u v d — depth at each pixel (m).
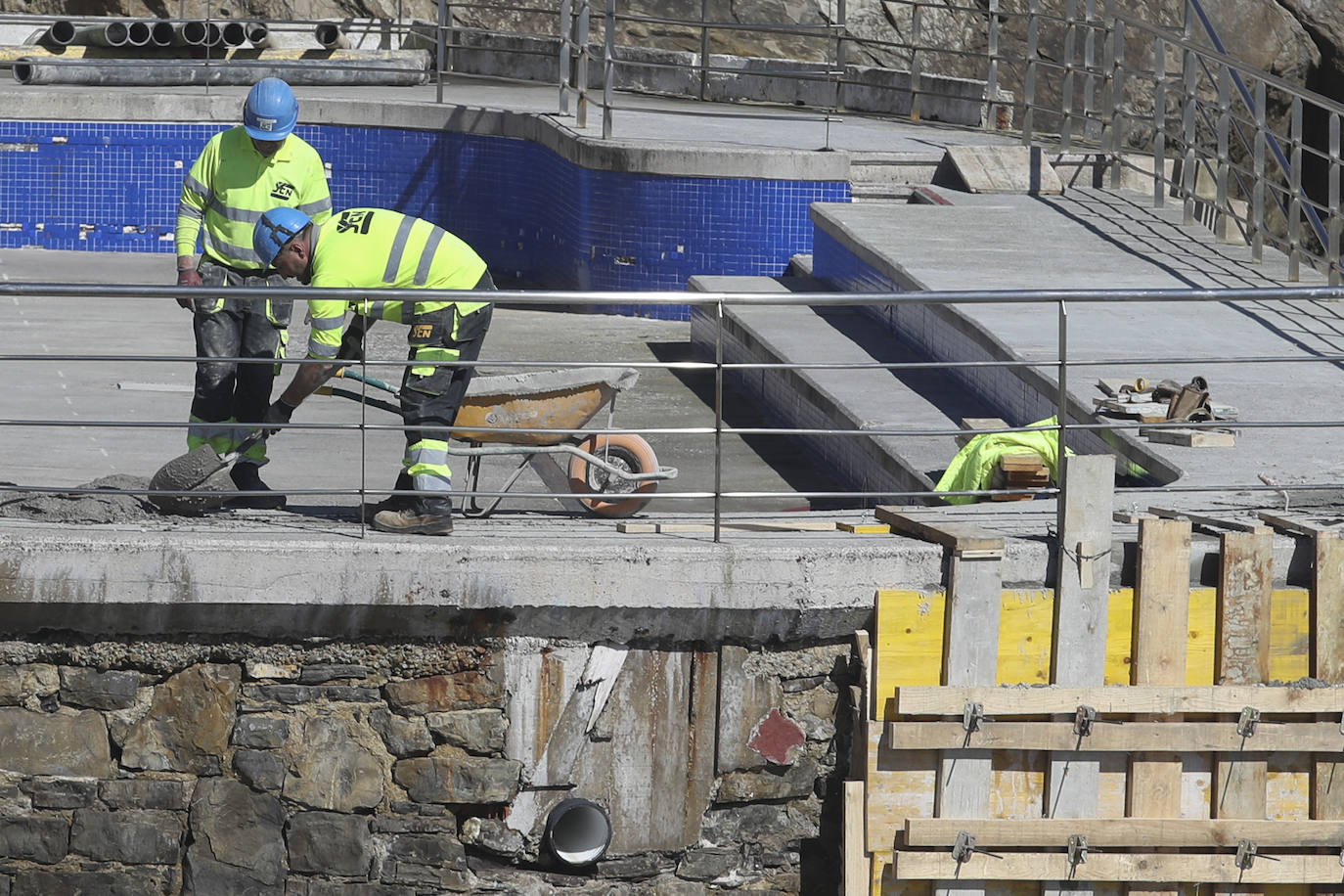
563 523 25.12
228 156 27.97
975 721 22.64
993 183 54.19
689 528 24.61
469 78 81.12
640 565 22.45
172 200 66.62
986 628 22.84
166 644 22.66
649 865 23.67
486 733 23.02
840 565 22.72
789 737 23.55
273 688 22.83
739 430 23.06
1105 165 55.97
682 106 72.00
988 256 44.72
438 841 23.20
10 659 22.59
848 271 48.22
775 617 23.03
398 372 45.19
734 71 62.06
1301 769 23.64
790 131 62.66
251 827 23.09
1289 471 27.97
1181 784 23.39
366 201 66.88
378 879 23.27
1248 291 23.64
